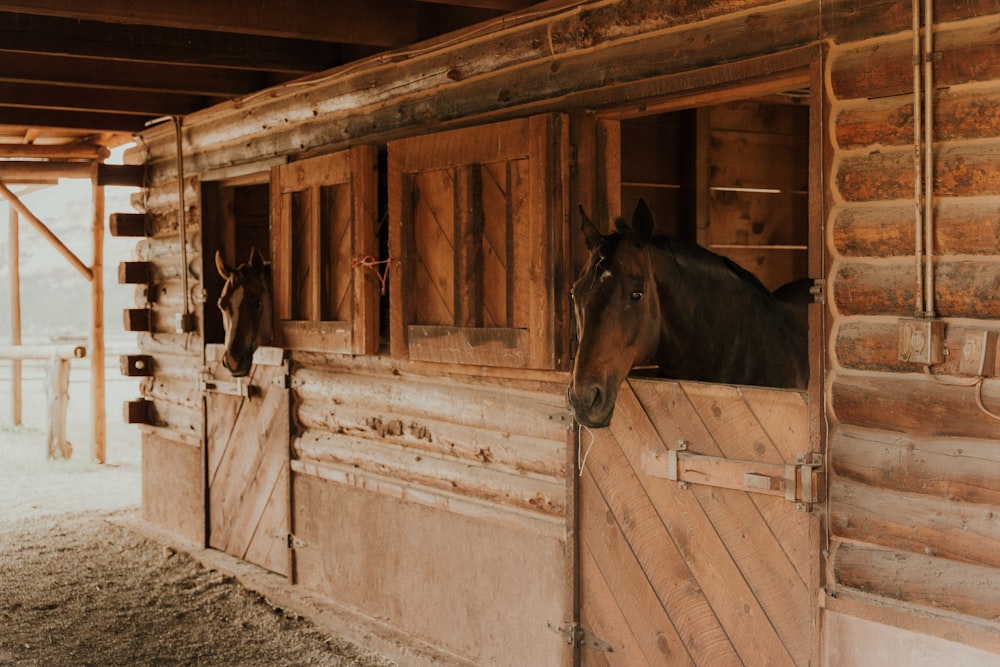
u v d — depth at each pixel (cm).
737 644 374
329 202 577
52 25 540
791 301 494
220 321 754
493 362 455
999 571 291
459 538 511
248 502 694
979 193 293
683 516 392
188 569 698
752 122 619
